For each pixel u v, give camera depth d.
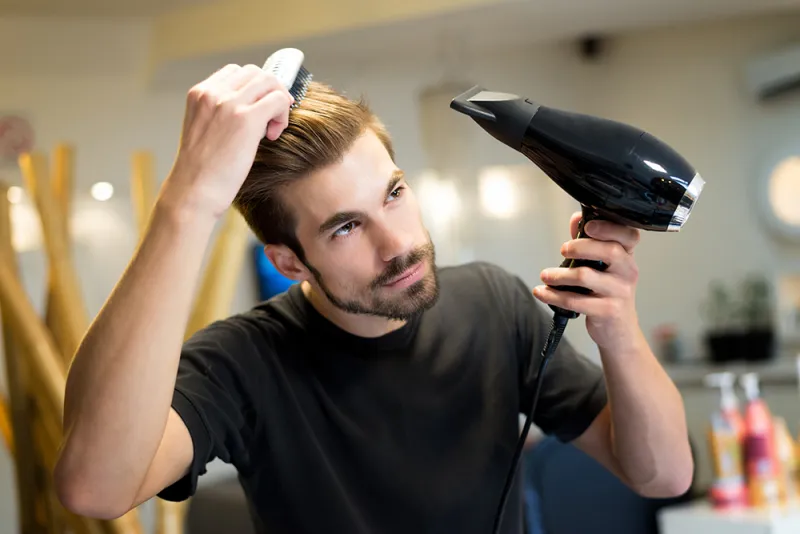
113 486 0.89
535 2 2.87
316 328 1.15
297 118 1.01
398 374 1.14
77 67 3.05
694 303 4.28
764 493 2.51
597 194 0.90
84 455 0.88
